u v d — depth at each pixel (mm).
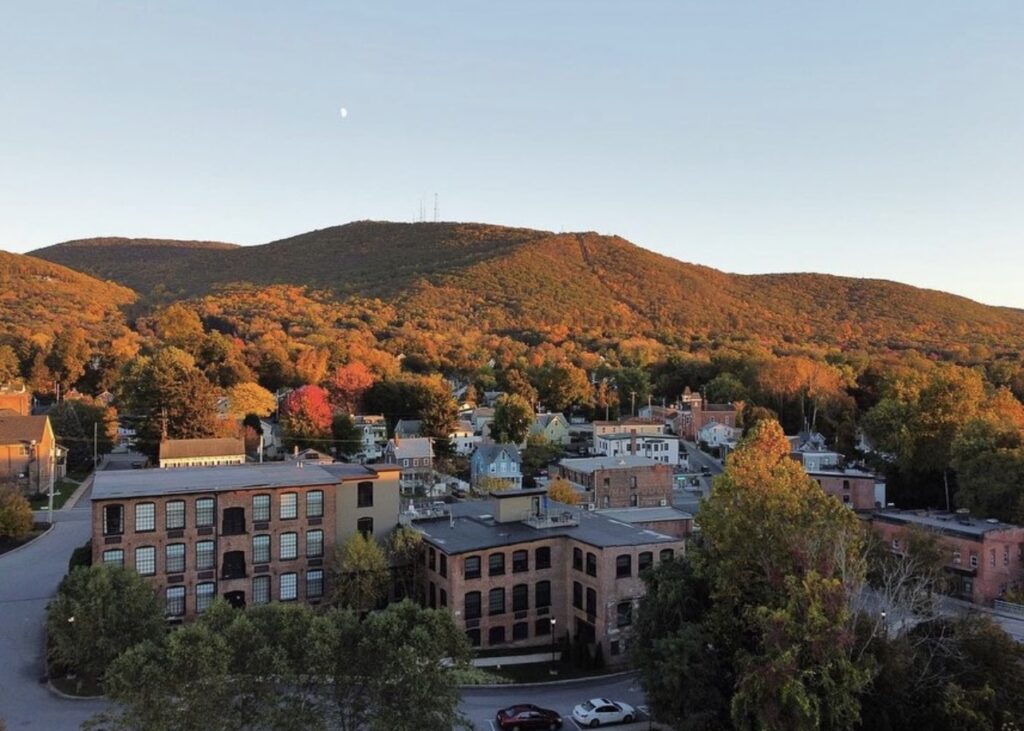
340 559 55344
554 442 136875
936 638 42875
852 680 35438
